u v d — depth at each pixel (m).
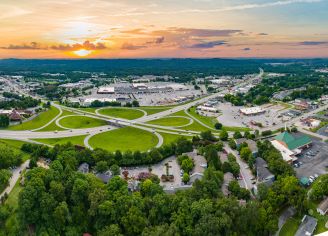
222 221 189.25
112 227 194.38
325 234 150.12
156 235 182.88
